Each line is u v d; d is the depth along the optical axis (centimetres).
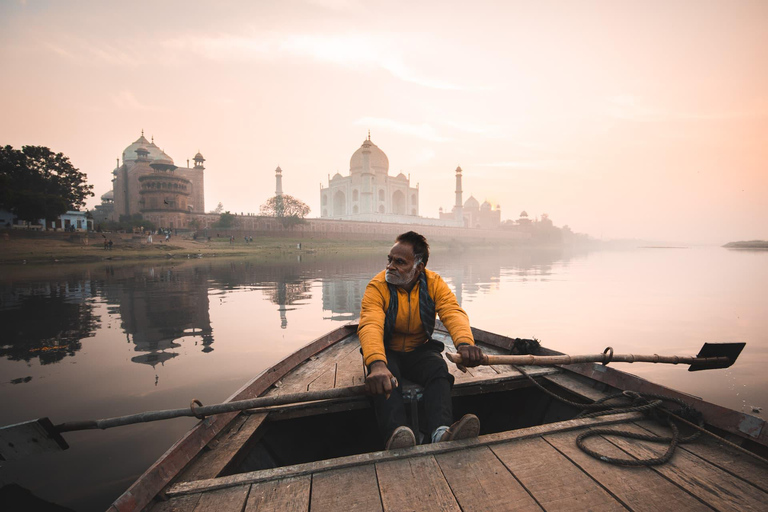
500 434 177
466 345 184
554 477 150
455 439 172
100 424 191
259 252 4569
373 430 279
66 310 916
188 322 779
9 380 442
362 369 293
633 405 212
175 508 137
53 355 543
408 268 209
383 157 9675
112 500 232
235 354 549
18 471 263
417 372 212
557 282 1551
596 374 257
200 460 173
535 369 282
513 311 892
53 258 2905
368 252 5156
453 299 222
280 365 279
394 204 10231
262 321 788
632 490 142
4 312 898
